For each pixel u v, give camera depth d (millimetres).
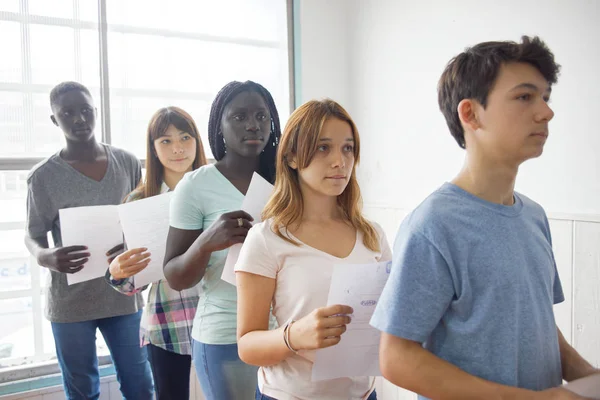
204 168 1479
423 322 740
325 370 934
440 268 746
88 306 1945
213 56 2535
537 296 797
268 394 1013
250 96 1434
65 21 2213
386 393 2432
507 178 811
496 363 751
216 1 2525
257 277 987
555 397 697
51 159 1966
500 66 761
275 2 2660
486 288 752
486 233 767
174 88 2451
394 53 2381
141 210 1729
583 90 1521
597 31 1470
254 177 1332
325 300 976
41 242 1940
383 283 925
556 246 1623
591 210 1513
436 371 726
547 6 1622
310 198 1067
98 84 2291
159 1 2393
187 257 1323
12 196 2166
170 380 1786
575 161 1558
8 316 2189
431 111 2162
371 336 939
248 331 975
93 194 1989
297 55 2656
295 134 1027
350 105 2748
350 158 1037
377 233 1144
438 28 2102
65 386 1988
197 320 1409
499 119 763
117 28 2309
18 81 2145
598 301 1491
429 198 813
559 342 921
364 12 2588
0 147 2133
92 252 1824
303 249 998
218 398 1349
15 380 2168
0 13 2100
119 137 2342
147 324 1784
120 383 2090
